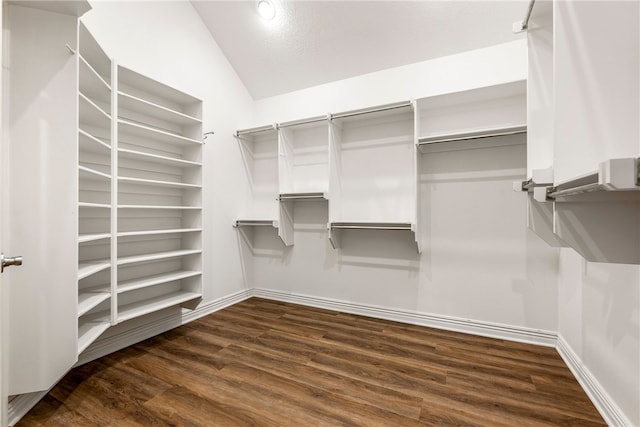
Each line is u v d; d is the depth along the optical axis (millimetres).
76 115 1347
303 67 2801
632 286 1152
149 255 2115
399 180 2564
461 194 2320
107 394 1502
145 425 1281
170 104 2381
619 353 1230
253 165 3268
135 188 2154
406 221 2533
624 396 1191
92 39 1506
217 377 1664
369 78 2664
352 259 2777
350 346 2062
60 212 1329
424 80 2428
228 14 2596
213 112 2799
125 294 2111
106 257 1965
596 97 777
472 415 1342
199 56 2664
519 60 2115
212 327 2416
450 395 1492
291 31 2543
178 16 2471
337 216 2729
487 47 2201
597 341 1423
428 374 1689
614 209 755
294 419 1319
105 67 1781
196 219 2393
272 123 3109
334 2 2258
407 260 2529
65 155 1333
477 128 2230
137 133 2100
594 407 1392
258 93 3207
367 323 2510
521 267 2139
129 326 2090
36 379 1280
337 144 2734
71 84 1334
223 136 2908
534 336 2090
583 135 792
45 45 1285
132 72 1887
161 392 1521
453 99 2182
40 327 1292
